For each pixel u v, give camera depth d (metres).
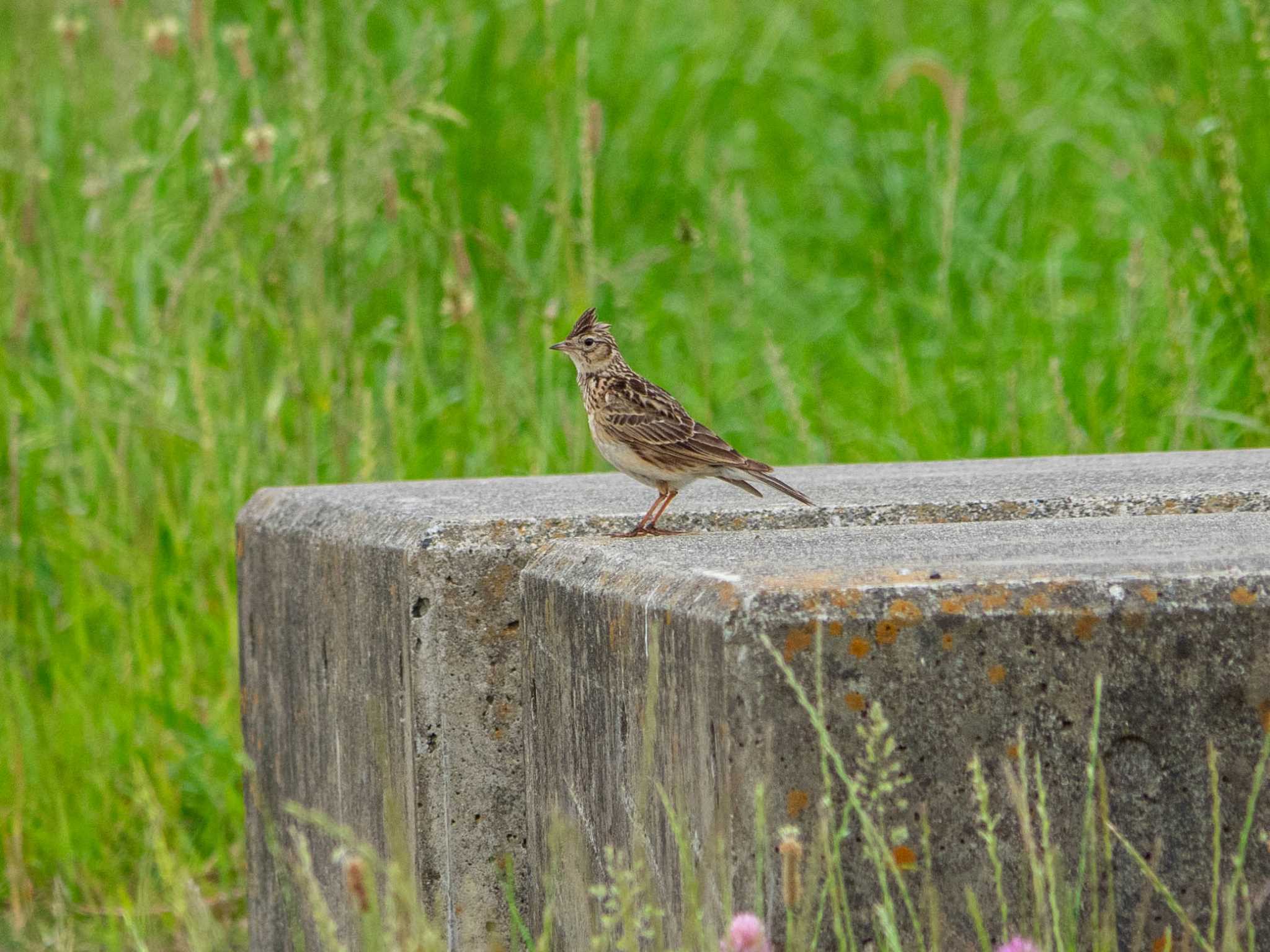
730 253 16.06
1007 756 4.62
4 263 13.00
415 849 6.44
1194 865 4.68
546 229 15.16
